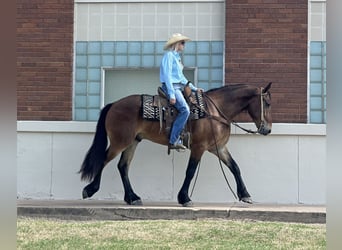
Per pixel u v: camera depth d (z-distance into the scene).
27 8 12.21
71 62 12.18
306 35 11.81
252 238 8.91
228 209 10.45
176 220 10.25
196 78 12.12
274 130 11.71
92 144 11.09
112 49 12.29
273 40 11.83
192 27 12.16
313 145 11.70
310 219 10.27
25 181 12.03
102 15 12.30
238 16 11.87
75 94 12.27
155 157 11.89
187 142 10.65
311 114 11.91
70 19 12.19
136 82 12.29
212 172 11.82
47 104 12.13
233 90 10.99
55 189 12.00
